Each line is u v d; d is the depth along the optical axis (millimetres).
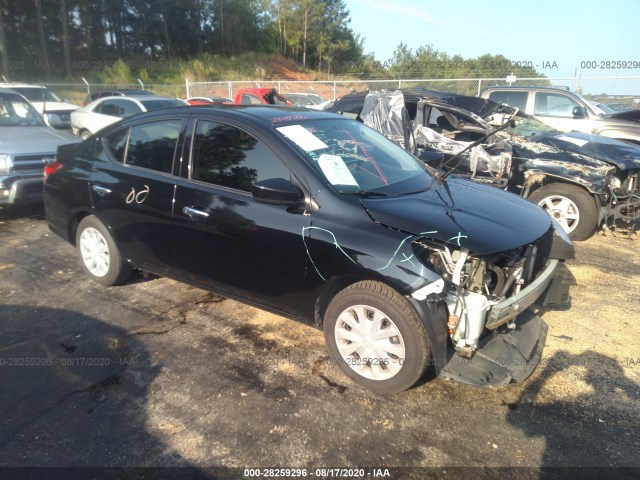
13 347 3391
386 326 2842
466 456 2469
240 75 40219
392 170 3570
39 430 2594
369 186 3230
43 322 3744
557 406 2867
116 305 4051
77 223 4453
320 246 2928
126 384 3000
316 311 3113
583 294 4445
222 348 3424
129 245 3980
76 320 3787
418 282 2631
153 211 3684
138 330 3654
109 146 4121
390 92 6602
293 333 3645
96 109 12086
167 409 2777
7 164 5840
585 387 3053
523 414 2791
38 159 6074
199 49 52531
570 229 5816
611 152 5832
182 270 3691
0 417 2689
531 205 3582
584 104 9148
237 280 3379
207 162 3482
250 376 3098
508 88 9844
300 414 2750
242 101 17484
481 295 2693
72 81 35594
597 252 5566
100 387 2965
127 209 3855
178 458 2420
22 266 4863
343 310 2971
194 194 3463
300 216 3027
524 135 6746
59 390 2932
